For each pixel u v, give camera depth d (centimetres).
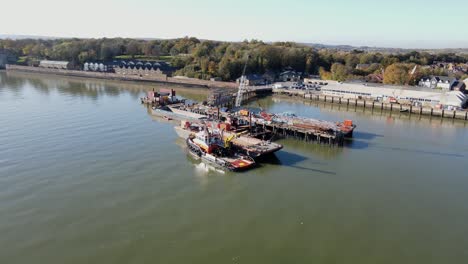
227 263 3484
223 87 15538
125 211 4397
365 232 4072
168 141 7238
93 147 6731
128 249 3659
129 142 7106
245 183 5331
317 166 6166
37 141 7000
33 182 5122
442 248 3797
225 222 4206
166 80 16962
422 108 10881
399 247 3797
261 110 11088
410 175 5856
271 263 3494
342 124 8538
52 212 4328
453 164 6438
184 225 4122
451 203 4856
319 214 4447
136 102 11688
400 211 4591
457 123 9912
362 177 5709
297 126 8206
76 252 3594
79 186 5041
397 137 8250
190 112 9794
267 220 4272
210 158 5972
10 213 4281
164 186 5138
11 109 9956
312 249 3731
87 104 11081
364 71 19488
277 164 6212
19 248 3638
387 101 12419
